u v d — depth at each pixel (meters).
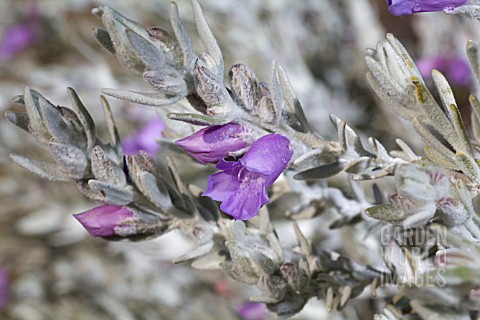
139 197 0.35
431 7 0.33
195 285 0.69
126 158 0.35
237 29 0.71
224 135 0.33
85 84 0.78
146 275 0.72
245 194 0.34
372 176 0.35
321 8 0.76
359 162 0.35
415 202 0.32
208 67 0.34
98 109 0.77
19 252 0.79
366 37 0.71
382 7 0.74
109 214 0.35
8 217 0.79
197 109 0.34
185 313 0.66
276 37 0.74
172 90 0.33
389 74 0.34
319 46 0.76
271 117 0.34
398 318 0.34
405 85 0.34
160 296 0.69
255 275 0.34
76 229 0.74
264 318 0.57
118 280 0.73
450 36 0.68
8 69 0.89
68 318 0.73
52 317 0.74
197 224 0.36
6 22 0.91
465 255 0.33
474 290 0.34
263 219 0.36
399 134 0.64
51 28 0.89
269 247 0.35
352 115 0.68
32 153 0.81
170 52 0.33
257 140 0.33
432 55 0.66
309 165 0.35
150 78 0.33
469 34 0.64
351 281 0.37
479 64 0.34
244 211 0.34
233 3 0.71
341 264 0.37
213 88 0.33
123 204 0.35
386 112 0.65
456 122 0.33
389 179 0.41
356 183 0.40
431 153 0.34
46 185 0.77
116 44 0.33
